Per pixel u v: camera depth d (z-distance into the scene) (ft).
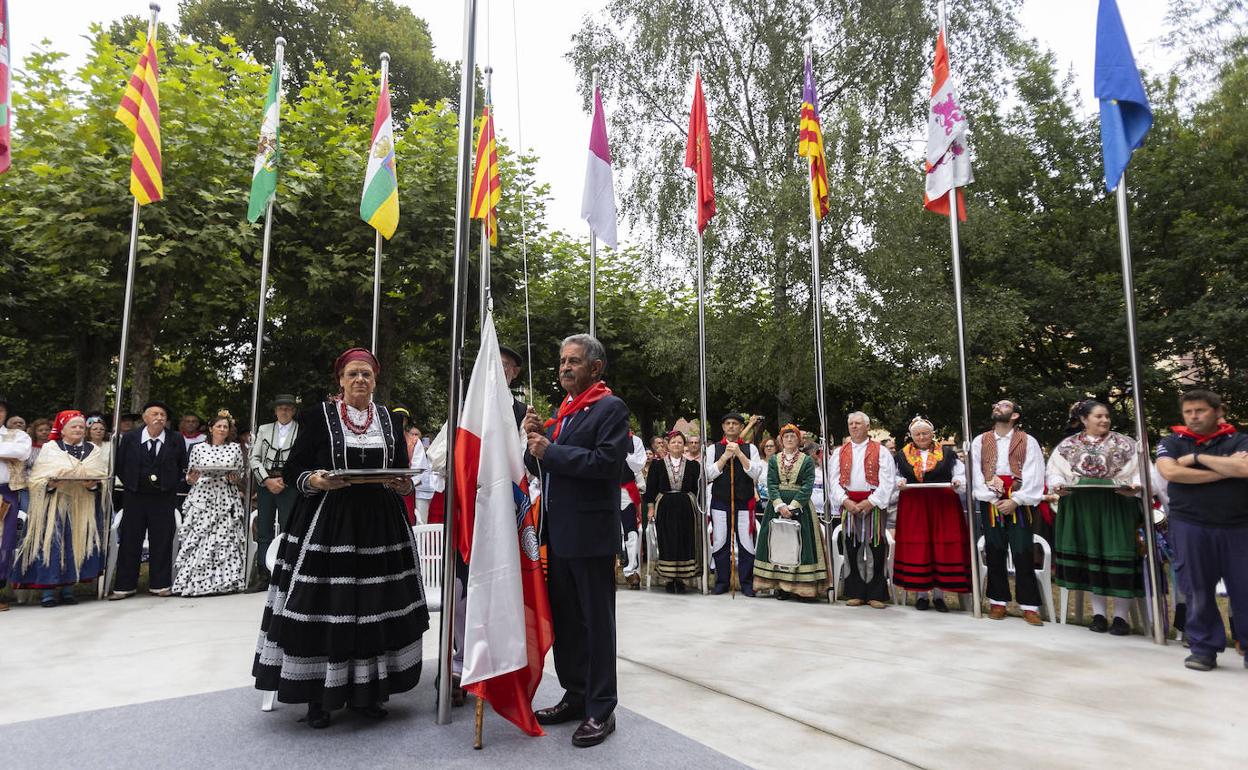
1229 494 14.93
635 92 59.00
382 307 40.06
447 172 37.91
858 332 49.75
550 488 11.32
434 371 64.13
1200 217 53.47
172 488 24.20
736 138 54.44
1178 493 15.51
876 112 54.54
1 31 16.63
